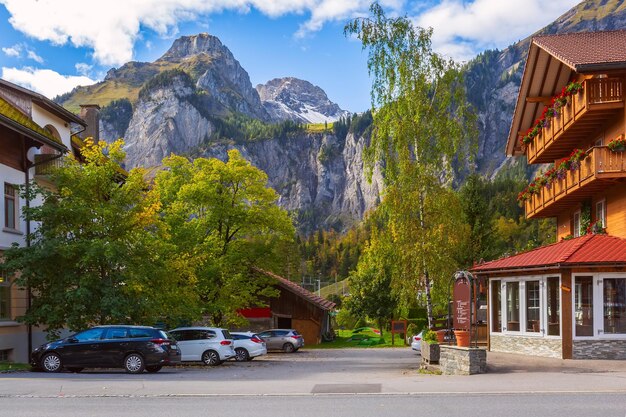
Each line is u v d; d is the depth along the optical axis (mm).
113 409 13648
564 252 25453
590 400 14234
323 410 13336
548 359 24469
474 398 14898
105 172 28062
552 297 25688
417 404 14039
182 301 31688
